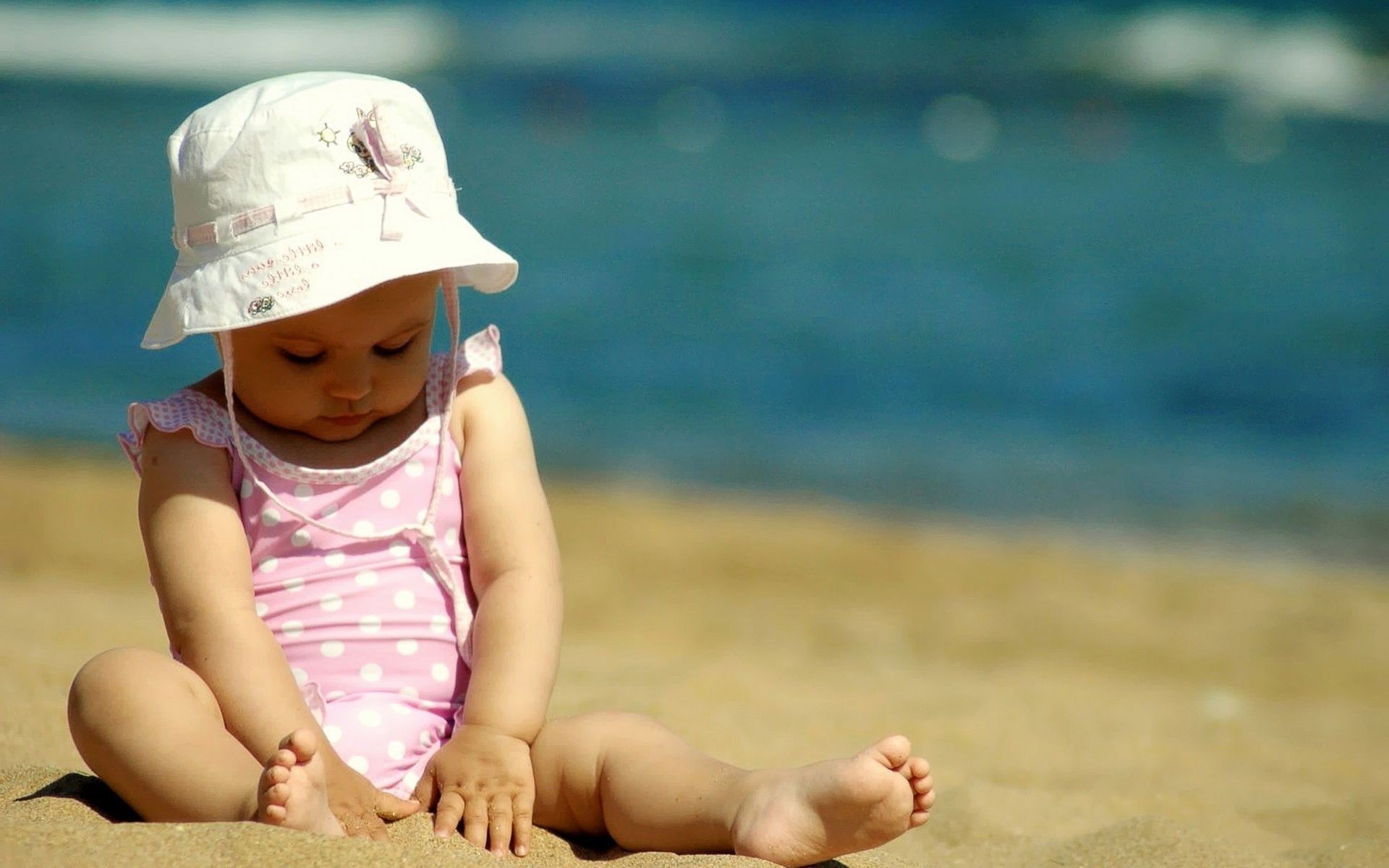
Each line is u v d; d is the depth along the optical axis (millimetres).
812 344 19953
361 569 4457
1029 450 15945
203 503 4293
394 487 4523
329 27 53844
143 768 3838
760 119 44688
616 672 7406
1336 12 50750
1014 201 31703
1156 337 20500
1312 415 17156
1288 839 5664
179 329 4176
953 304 22328
